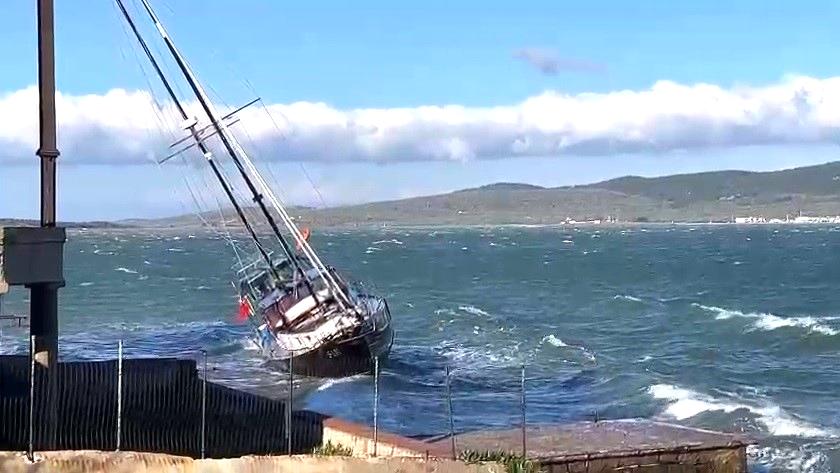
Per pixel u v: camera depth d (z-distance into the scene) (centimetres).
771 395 4047
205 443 2170
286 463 1869
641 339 6016
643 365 4900
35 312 1956
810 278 10975
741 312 7300
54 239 1925
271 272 4662
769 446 3062
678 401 3822
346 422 2389
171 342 5816
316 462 1889
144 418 2145
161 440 2167
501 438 2445
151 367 2191
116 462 1767
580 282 10969
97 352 5369
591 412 3628
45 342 1961
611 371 4650
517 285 10650
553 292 9688
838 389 4222
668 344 5747
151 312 7869
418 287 10512
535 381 4359
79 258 17475
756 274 11681
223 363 4738
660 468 2291
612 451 2270
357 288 4788
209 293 9731
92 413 2092
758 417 3494
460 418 3469
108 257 17938
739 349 5519
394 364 4741
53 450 1877
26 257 1891
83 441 2078
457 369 4681
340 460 1906
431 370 4625
